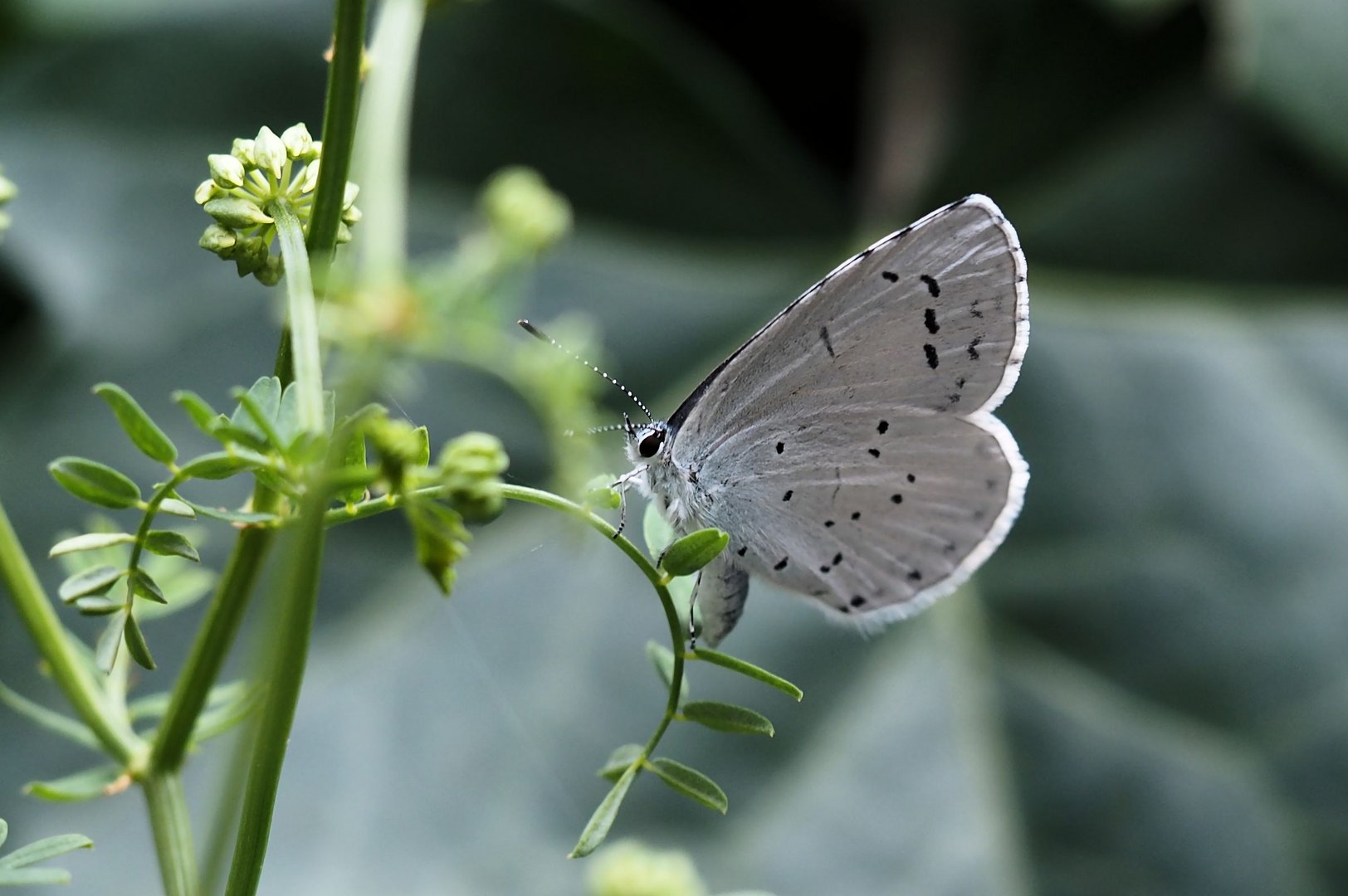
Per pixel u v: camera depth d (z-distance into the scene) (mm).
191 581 183
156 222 243
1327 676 239
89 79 245
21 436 236
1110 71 265
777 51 263
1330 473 245
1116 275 263
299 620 167
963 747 238
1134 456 246
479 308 211
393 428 168
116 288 241
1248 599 241
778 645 240
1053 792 237
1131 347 255
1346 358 254
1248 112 248
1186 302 260
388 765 234
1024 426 250
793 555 195
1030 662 240
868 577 195
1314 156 245
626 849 190
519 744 236
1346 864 234
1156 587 241
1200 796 236
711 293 260
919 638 241
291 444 167
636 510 210
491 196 212
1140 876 235
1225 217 264
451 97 256
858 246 263
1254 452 246
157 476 236
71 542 170
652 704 238
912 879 234
